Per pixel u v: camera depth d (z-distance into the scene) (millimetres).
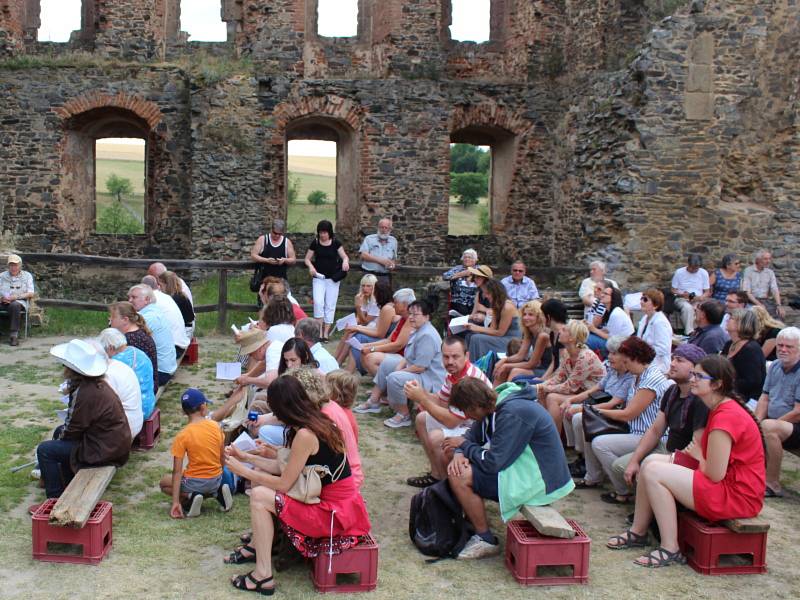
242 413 7070
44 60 16984
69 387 5805
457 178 51562
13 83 16906
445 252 17953
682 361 5566
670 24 13273
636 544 5457
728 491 5066
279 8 17172
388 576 5051
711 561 5086
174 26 18578
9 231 15820
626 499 6270
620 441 6215
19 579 4816
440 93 17422
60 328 12352
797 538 5754
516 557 4996
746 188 13812
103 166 59156
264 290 9523
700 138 13453
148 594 4715
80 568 4980
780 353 6773
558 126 17828
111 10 17562
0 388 9055
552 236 18234
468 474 5332
